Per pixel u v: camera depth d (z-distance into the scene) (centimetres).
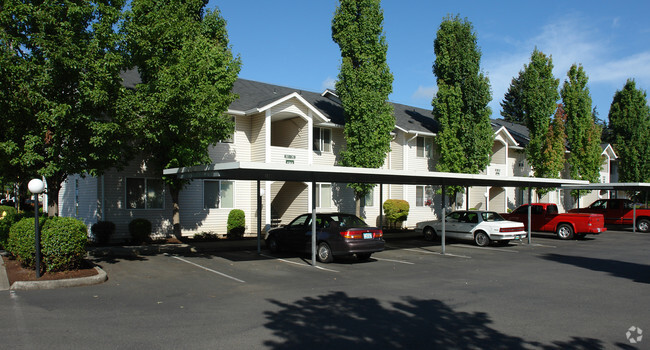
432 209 2844
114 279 1057
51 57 1040
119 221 1736
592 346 609
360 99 2045
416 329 682
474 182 1764
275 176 1357
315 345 604
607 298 895
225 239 1884
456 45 2438
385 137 2120
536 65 2950
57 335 629
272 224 2320
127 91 1211
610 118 3844
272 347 593
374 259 1447
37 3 1094
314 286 1002
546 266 1312
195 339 620
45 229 1035
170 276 1104
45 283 947
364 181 1551
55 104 1052
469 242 1983
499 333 665
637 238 2231
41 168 1153
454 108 2445
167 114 1297
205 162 1644
